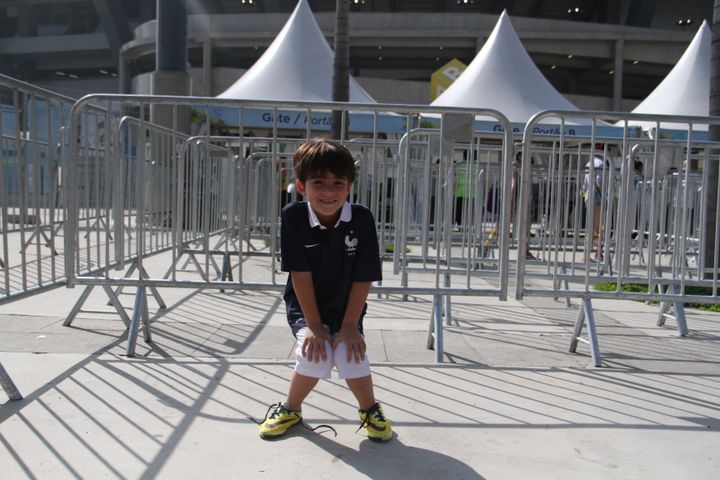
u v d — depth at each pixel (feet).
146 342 11.58
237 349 11.32
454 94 35.63
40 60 151.12
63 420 7.65
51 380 9.15
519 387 9.69
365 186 18.60
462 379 10.02
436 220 15.30
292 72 36.83
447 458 6.95
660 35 99.50
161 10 40.01
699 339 13.82
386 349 11.84
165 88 40.34
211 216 21.68
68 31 146.10
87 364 10.05
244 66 113.29
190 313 14.51
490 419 8.23
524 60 37.35
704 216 14.33
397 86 97.14
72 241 11.28
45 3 143.43
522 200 11.68
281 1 123.75
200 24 98.17
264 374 9.82
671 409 8.84
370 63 113.19
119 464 6.50
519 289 11.76
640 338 13.79
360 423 7.91
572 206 23.93
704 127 35.94
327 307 7.71
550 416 8.41
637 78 117.91
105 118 12.82
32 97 10.79
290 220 7.27
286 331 12.87
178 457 6.72
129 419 7.77
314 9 125.08
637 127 31.40
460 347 12.23
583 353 12.07
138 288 11.23
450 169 12.75
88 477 6.19
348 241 7.30
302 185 7.25
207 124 11.56
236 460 6.71
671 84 39.14
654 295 11.90
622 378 10.40
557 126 33.83
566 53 101.09
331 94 35.63
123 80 114.21
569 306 17.70
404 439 7.47
